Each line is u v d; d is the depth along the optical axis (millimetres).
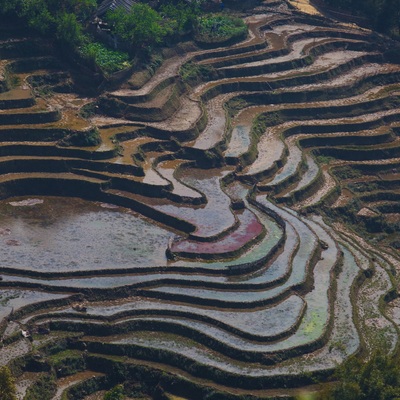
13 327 188750
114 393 177500
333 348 191750
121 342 189875
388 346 195375
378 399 165750
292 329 194625
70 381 183375
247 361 186500
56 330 191625
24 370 181250
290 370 184750
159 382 183125
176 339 192375
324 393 169250
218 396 179375
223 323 194875
